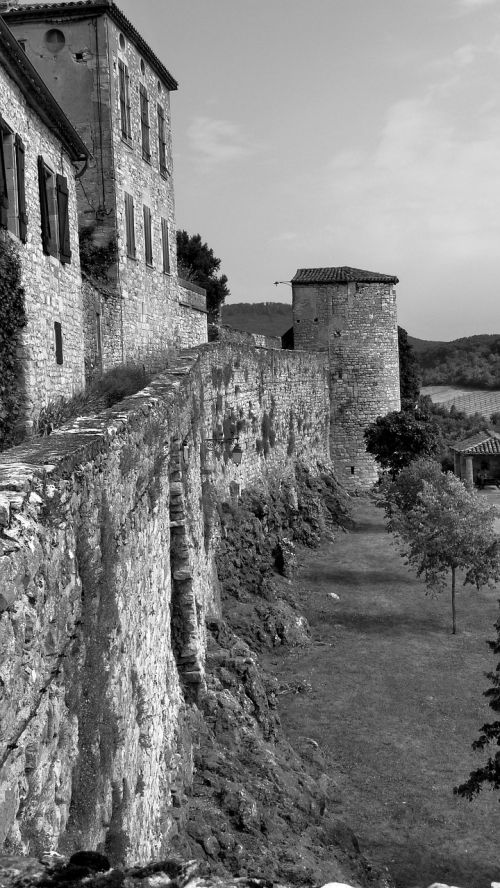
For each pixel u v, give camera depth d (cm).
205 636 1883
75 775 732
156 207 3209
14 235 1524
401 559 3831
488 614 3062
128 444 1059
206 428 2820
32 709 615
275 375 3984
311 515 4175
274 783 1515
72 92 2684
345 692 2342
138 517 1122
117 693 900
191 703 1587
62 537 727
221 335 5203
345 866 1396
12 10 2648
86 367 2392
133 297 2877
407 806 1767
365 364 5388
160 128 3309
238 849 1234
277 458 4000
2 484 646
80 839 698
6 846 548
